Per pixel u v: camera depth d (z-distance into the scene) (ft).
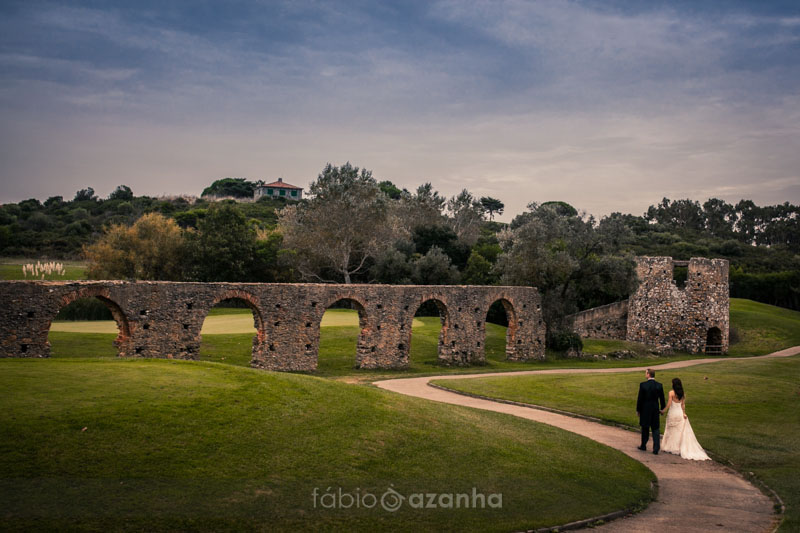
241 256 228.84
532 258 173.37
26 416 43.65
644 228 454.81
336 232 234.17
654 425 63.93
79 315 173.06
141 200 434.71
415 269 243.19
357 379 110.93
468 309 144.77
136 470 39.91
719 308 201.36
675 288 203.82
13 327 84.33
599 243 180.45
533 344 160.97
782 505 47.26
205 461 42.65
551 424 74.74
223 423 48.75
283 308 114.52
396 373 122.31
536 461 54.39
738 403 88.38
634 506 46.50
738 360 153.48
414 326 178.70
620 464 57.57
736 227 522.06
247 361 116.57
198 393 53.88
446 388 100.83
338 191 233.96
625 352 178.81
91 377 55.26
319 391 61.87
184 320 102.83
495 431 62.39
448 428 59.36
